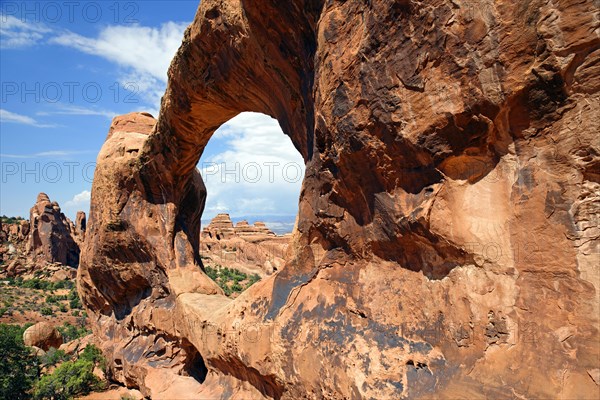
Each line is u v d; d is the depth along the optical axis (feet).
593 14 14.46
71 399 58.03
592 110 15.16
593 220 15.49
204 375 52.70
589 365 14.58
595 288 15.12
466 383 18.03
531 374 16.02
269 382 30.27
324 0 25.91
